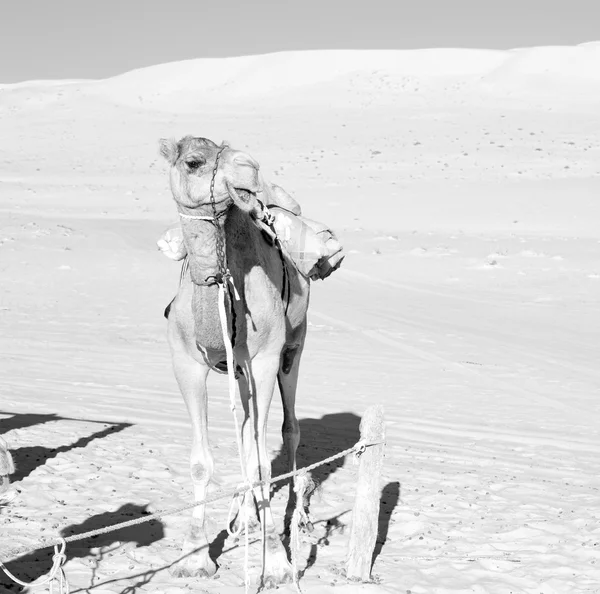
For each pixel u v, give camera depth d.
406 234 38.78
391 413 14.95
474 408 15.55
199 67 113.25
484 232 39.44
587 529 8.83
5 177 59.22
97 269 32.06
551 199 45.91
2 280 29.95
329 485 10.09
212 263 6.09
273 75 109.00
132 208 47.50
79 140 79.31
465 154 62.00
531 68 100.75
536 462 11.89
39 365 18.45
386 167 58.56
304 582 7.10
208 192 5.79
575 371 19.03
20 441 11.57
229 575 7.17
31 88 110.19
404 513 9.20
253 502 8.42
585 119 79.44
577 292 28.78
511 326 24.12
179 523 8.48
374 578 7.30
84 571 7.09
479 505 9.58
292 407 8.61
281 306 7.00
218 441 12.19
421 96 95.12
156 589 6.78
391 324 24.02
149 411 14.27
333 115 86.62
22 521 8.28
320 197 48.12
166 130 82.62
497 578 7.44
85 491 9.40
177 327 6.79
